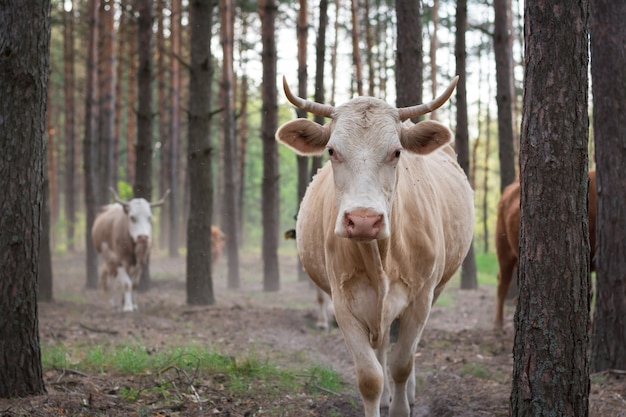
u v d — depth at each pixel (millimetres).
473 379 6605
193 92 12648
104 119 23484
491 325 10688
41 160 5492
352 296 4664
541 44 4379
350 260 4582
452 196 5840
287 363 7531
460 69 12086
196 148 12742
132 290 12789
